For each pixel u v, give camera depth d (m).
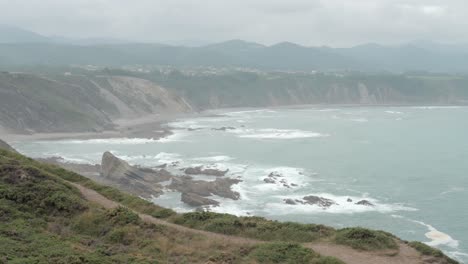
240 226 23.12
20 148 106.69
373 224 55.69
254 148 107.69
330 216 58.38
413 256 20.39
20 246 16.73
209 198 65.75
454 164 90.19
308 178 78.25
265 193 68.81
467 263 44.66
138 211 26.05
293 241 21.83
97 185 30.03
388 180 77.19
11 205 21.77
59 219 21.69
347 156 98.25
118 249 18.69
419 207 62.59
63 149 105.94
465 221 56.94
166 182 74.81
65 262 15.49
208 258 18.38
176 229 22.05
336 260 18.47
